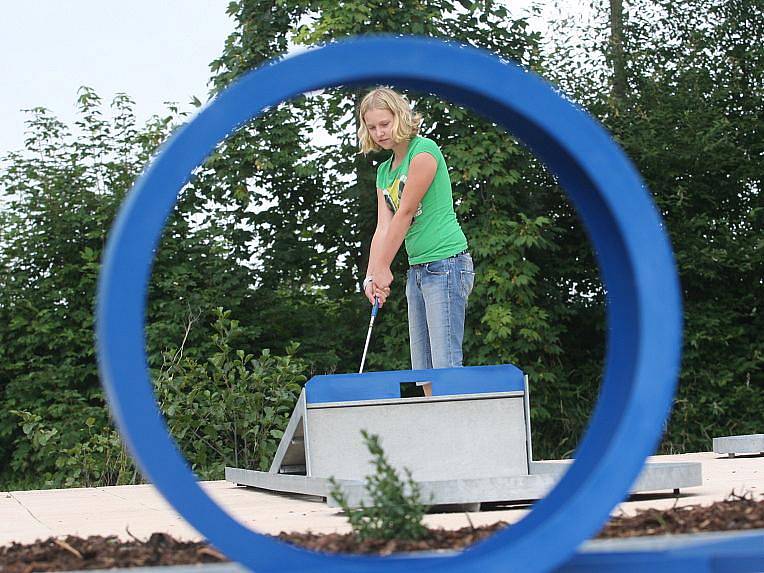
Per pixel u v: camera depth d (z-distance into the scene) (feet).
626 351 6.52
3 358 35.29
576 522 5.59
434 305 15.98
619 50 41.45
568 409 36.88
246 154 37.06
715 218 40.73
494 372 13.03
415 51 5.92
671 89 41.01
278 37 38.19
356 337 37.73
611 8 42.88
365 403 12.79
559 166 6.59
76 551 7.36
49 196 36.24
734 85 41.16
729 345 38.65
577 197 6.64
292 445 13.93
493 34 38.52
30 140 36.88
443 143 37.32
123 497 15.92
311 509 12.03
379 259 15.85
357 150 38.34
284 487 13.74
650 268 5.94
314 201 39.70
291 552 5.86
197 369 26.13
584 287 39.29
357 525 7.61
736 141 40.73
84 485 26.20
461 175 35.70
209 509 5.74
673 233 39.14
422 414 12.87
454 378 12.94
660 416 5.78
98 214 36.22
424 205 15.92
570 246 38.83
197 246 36.96
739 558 6.29
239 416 25.99
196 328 35.55
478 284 35.50
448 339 16.01
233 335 27.09
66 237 36.14
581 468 6.58
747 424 36.70
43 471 34.37
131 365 5.61
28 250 35.94
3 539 9.72
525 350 35.81
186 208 37.76
